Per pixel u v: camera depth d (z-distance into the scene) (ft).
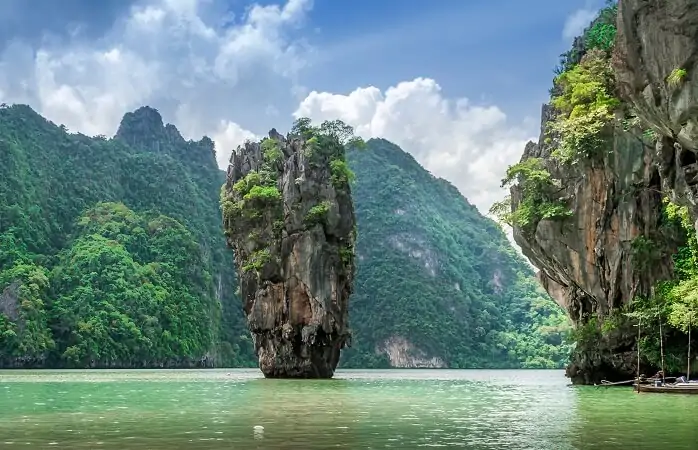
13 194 569.64
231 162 256.73
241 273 242.58
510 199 186.80
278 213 236.84
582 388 154.61
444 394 142.41
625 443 63.36
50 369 414.82
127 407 102.99
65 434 69.51
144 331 492.13
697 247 138.72
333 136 248.73
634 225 158.40
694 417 85.71
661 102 85.51
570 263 169.48
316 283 228.63
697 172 90.84
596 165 163.84
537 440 65.51
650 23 83.61
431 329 612.29
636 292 158.10
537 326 653.30
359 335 612.29
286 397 128.26
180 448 59.82
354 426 77.10
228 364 563.48
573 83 161.89
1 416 88.17
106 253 532.32
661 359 139.64
